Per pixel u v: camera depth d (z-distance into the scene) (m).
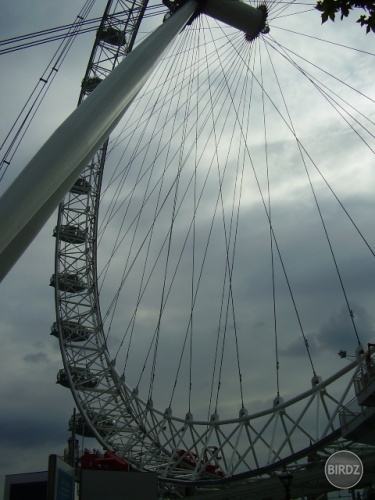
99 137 18.44
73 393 54.91
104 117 18.69
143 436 54.78
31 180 15.71
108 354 57.97
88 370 56.56
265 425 43.44
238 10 36.25
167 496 50.38
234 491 43.59
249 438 44.22
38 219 16.00
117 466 36.03
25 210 15.18
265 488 41.22
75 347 56.69
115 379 57.06
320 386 40.75
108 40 47.06
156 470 51.00
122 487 22.16
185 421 50.16
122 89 20.06
